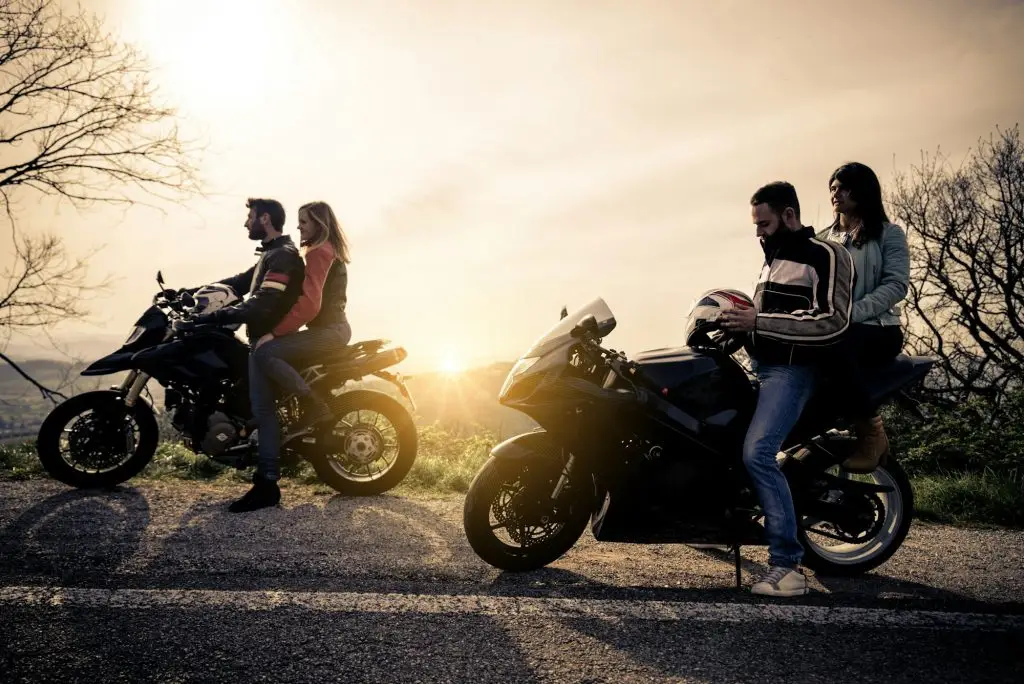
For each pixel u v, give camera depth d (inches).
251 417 188.5
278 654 94.0
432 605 112.9
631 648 100.4
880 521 141.9
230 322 176.7
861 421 135.3
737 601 121.4
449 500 190.2
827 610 117.6
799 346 122.3
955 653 102.3
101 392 183.5
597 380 131.4
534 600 117.2
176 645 95.5
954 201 570.6
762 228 125.5
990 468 256.1
